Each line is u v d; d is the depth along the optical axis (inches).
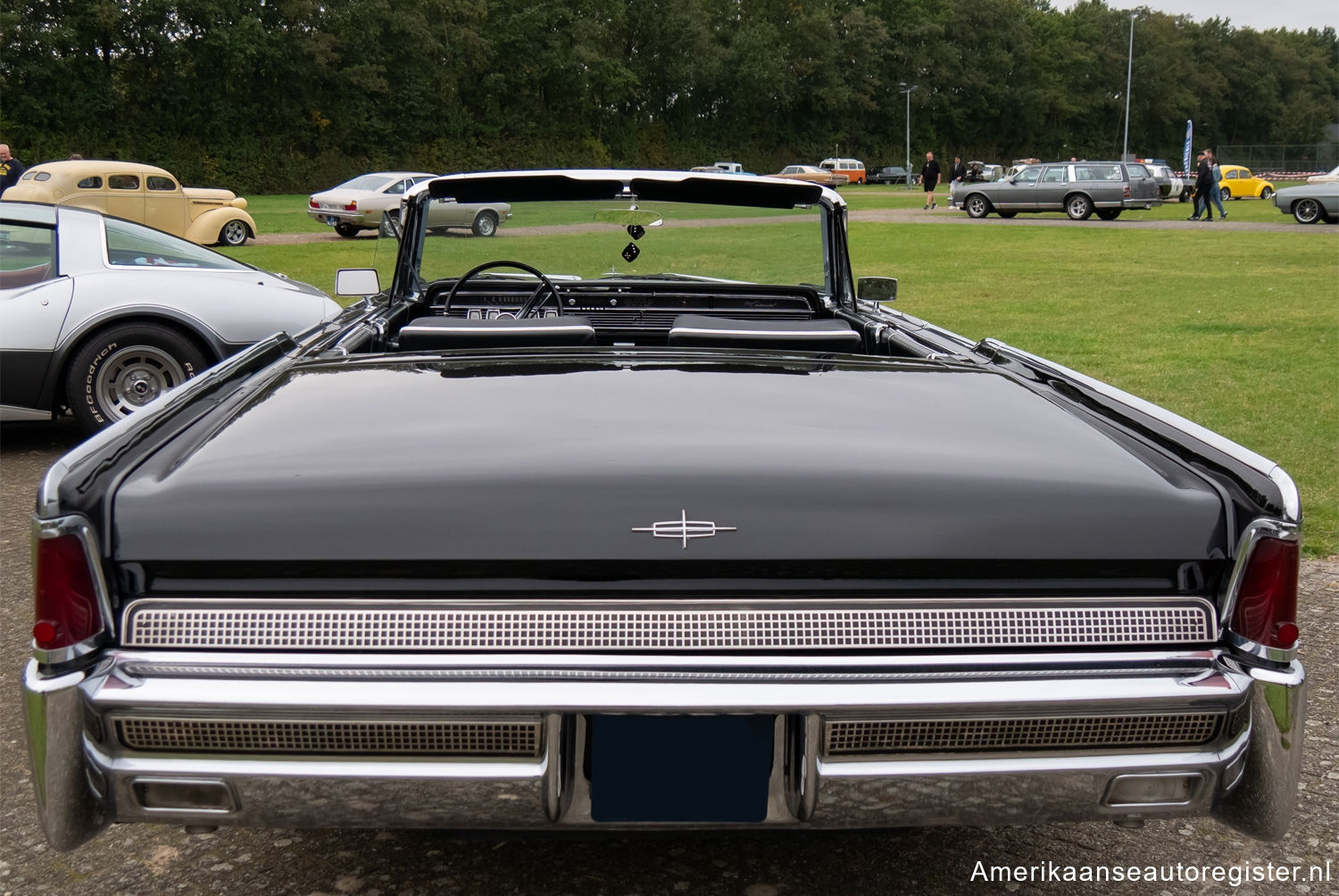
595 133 2659.9
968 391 88.7
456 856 90.0
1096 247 767.7
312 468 67.1
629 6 2677.2
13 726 114.0
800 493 65.4
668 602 64.2
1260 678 64.7
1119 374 305.1
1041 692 63.3
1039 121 3683.6
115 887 85.7
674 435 73.1
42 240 224.7
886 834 94.8
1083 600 65.8
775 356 99.0
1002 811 65.3
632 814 65.1
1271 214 1179.3
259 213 1246.9
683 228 148.0
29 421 247.9
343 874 87.5
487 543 63.3
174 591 64.1
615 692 62.4
